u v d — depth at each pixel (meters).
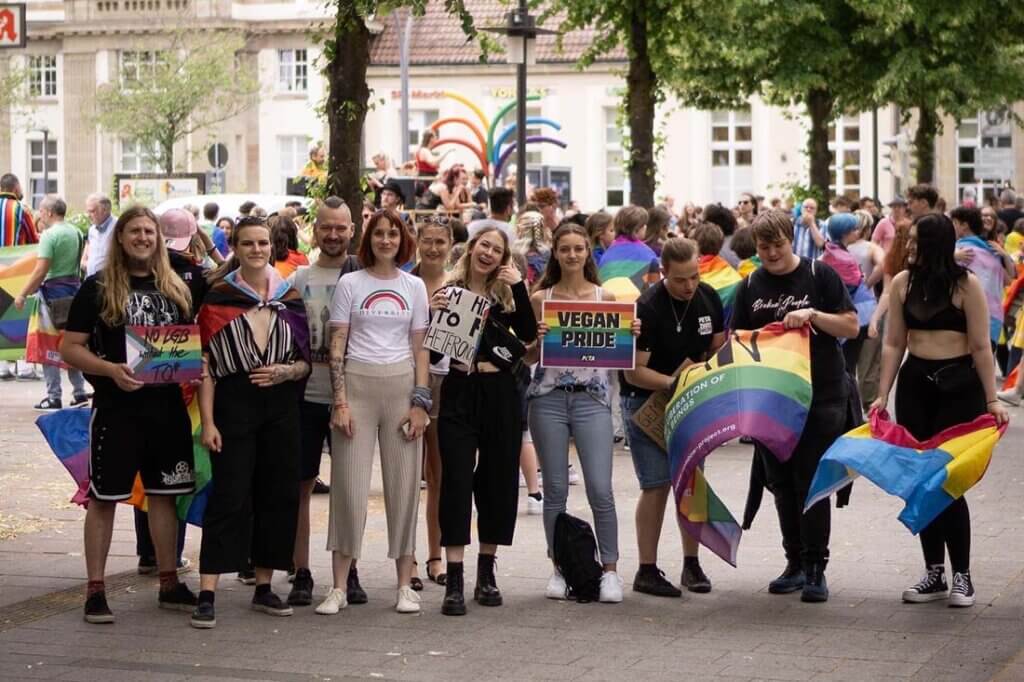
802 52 32.34
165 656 9.08
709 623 9.79
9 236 21.12
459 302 10.09
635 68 23.44
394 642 9.38
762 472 10.59
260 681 8.57
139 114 51.81
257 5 60.19
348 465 10.09
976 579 10.86
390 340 10.13
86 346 9.79
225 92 53.75
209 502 9.88
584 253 10.39
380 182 23.75
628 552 11.81
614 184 54.06
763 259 10.44
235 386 9.90
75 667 8.84
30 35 62.41
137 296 9.73
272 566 10.07
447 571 10.12
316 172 19.83
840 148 52.38
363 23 15.23
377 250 10.13
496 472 10.21
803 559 10.43
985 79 32.88
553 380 10.38
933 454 9.90
